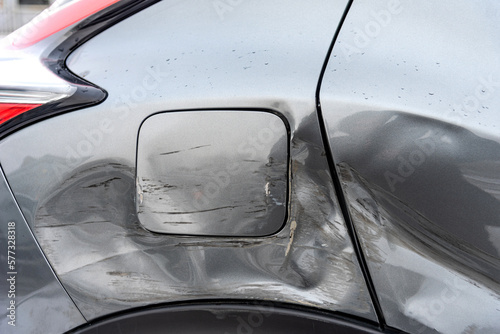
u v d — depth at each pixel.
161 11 1.18
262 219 1.03
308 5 1.11
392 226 1.01
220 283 1.06
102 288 1.10
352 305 1.04
